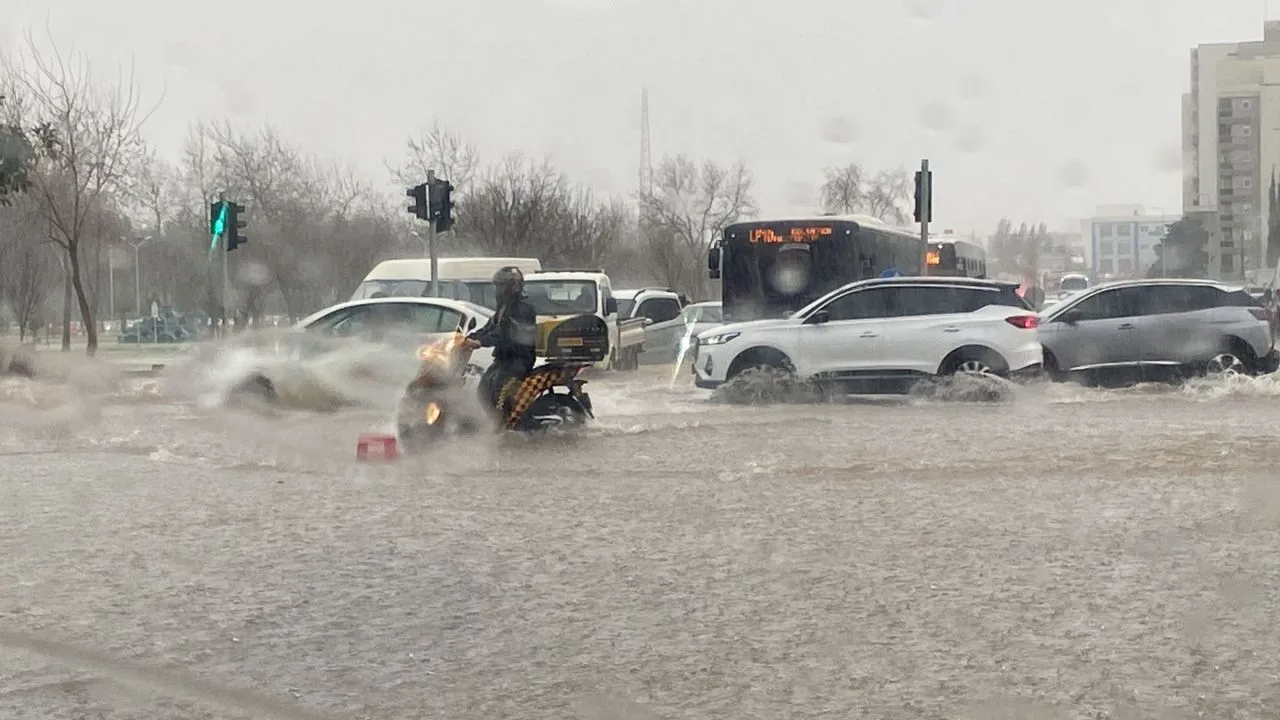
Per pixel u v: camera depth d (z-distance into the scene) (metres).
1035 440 15.13
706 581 8.27
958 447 14.60
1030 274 118.25
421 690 6.21
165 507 11.00
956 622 7.26
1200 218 118.75
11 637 7.11
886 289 21.05
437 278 28.58
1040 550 9.05
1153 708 5.85
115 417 18.72
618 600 7.82
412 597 7.92
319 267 53.44
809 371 20.92
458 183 54.72
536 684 6.29
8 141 30.81
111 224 43.56
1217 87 130.62
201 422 17.92
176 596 7.97
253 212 52.00
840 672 6.41
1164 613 7.39
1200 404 19.56
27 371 29.31
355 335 19.84
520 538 9.62
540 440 15.41
